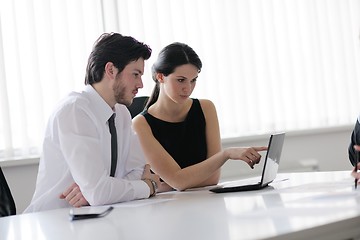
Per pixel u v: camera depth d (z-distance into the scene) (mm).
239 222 1628
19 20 4066
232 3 4906
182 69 3236
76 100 2627
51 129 2678
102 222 1881
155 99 3473
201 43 4750
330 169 5336
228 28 4898
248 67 4984
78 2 4238
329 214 1636
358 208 1702
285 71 5188
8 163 3891
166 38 4609
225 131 4848
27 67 4086
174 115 3414
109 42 2752
